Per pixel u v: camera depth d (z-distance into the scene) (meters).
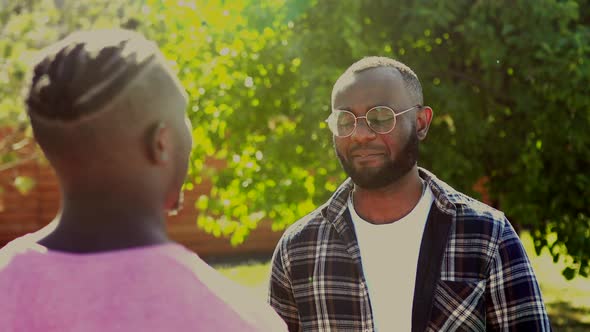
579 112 5.91
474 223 2.23
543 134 6.07
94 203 1.04
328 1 5.82
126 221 1.05
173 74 1.09
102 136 1.01
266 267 11.08
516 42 5.73
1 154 6.42
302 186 6.15
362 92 2.27
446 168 5.89
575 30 6.29
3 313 1.00
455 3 5.77
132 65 1.01
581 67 5.59
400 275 2.23
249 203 6.55
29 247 1.06
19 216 11.88
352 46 5.43
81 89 0.99
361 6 5.92
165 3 6.39
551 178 6.21
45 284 1.00
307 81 5.79
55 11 5.99
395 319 2.21
